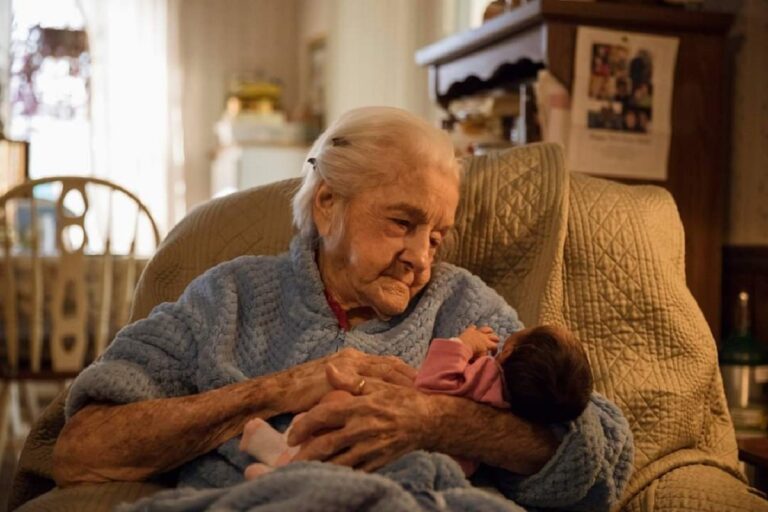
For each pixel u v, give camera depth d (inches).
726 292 94.0
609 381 62.3
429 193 55.0
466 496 45.1
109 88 203.8
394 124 56.1
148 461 51.6
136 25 205.2
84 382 53.0
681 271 67.1
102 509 48.2
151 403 52.2
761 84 90.0
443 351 51.8
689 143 89.7
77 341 116.3
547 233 64.2
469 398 51.2
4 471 137.6
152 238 205.6
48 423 60.7
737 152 93.5
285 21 219.9
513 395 50.4
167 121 207.6
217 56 214.7
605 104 87.3
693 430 62.9
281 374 52.9
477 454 51.3
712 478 59.2
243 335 58.1
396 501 42.4
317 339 56.9
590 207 66.1
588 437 51.3
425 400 50.1
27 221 176.2
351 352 53.0
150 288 66.0
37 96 205.0
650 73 88.4
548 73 87.1
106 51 203.2
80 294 115.8
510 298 64.5
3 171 163.0
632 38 87.6
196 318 57.2
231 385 53.2
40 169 204.8
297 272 58.5
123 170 204.7
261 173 194.1
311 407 51.8
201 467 53.4
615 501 54.1
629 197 67.8
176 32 208.1
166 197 207.8
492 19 95.6
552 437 52.8
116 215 202.8
